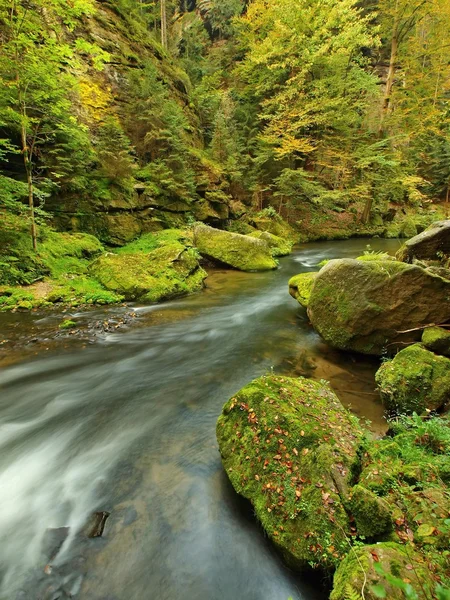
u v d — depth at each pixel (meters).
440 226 7.71
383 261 5.91
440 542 2.15
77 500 3.26
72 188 12.23
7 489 3.39
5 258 9.12
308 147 21.20
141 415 4.60
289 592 2.45
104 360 6.23
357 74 20.89
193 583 2.53
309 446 3.03
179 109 17.69
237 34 26.66
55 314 8.21
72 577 2.56
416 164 26.02
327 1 20.20
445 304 5.27
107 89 16.12
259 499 2.94
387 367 4.61
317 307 6.52
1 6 8.70
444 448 3.18
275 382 4.03
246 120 23.72
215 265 15.12
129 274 10.20
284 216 24.41
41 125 11.26
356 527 2.42
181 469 3.63
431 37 21.78
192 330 7.74
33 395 5.06
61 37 14.66
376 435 3.96
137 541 2.84
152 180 15.91
